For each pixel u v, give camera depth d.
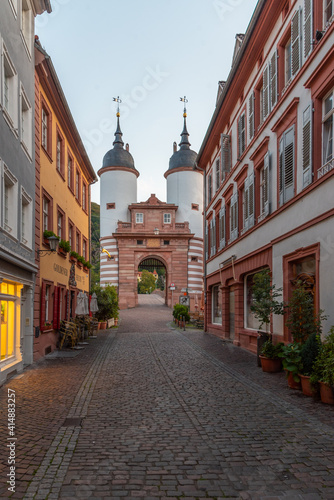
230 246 18.61
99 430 6.16
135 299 44.94
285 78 12.41
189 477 4.54
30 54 12.83
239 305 17.00
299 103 10.90
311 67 10.16
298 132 10.91
